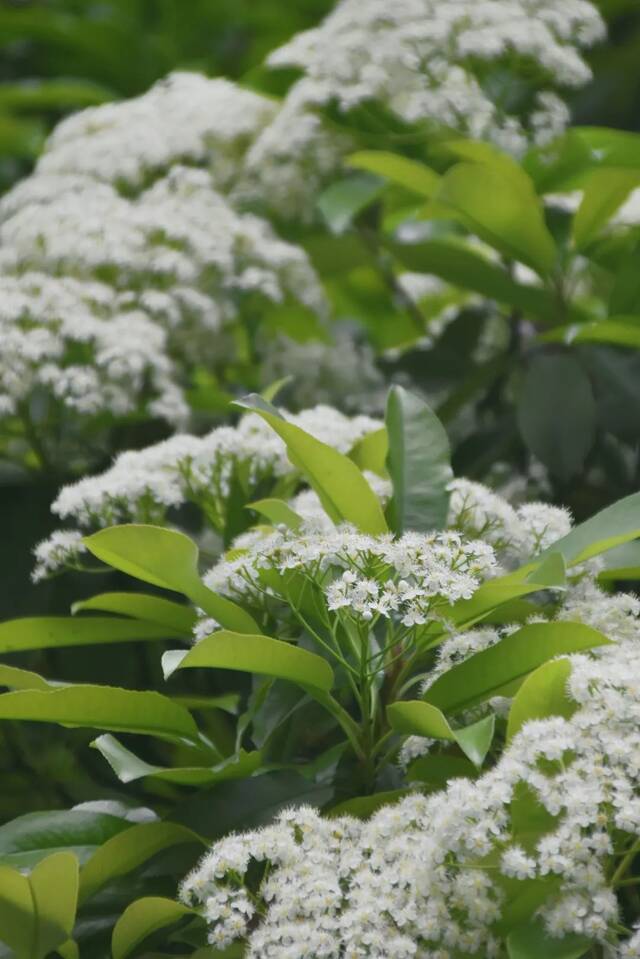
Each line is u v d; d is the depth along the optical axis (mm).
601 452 1164
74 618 997
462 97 1166
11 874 882
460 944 861
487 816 862
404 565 908
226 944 877
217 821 934
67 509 1026
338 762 962
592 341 1120
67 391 1143
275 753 974
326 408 1072
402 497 983
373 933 858
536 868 864
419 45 1178
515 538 983
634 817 846
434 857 861
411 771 931
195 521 1144
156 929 914
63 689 926
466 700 924
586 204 1135
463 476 1171
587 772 859
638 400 1129
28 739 1111
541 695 893
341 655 950
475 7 1170
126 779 918
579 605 942
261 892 882
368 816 929
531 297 1173
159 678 1117
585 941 854
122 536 944
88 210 1194
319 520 960
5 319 1133
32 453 1198
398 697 949
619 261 1180
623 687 877
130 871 938
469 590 901
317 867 880
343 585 905
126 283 1192
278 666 920
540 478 1185
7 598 1127
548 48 1166
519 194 1122
